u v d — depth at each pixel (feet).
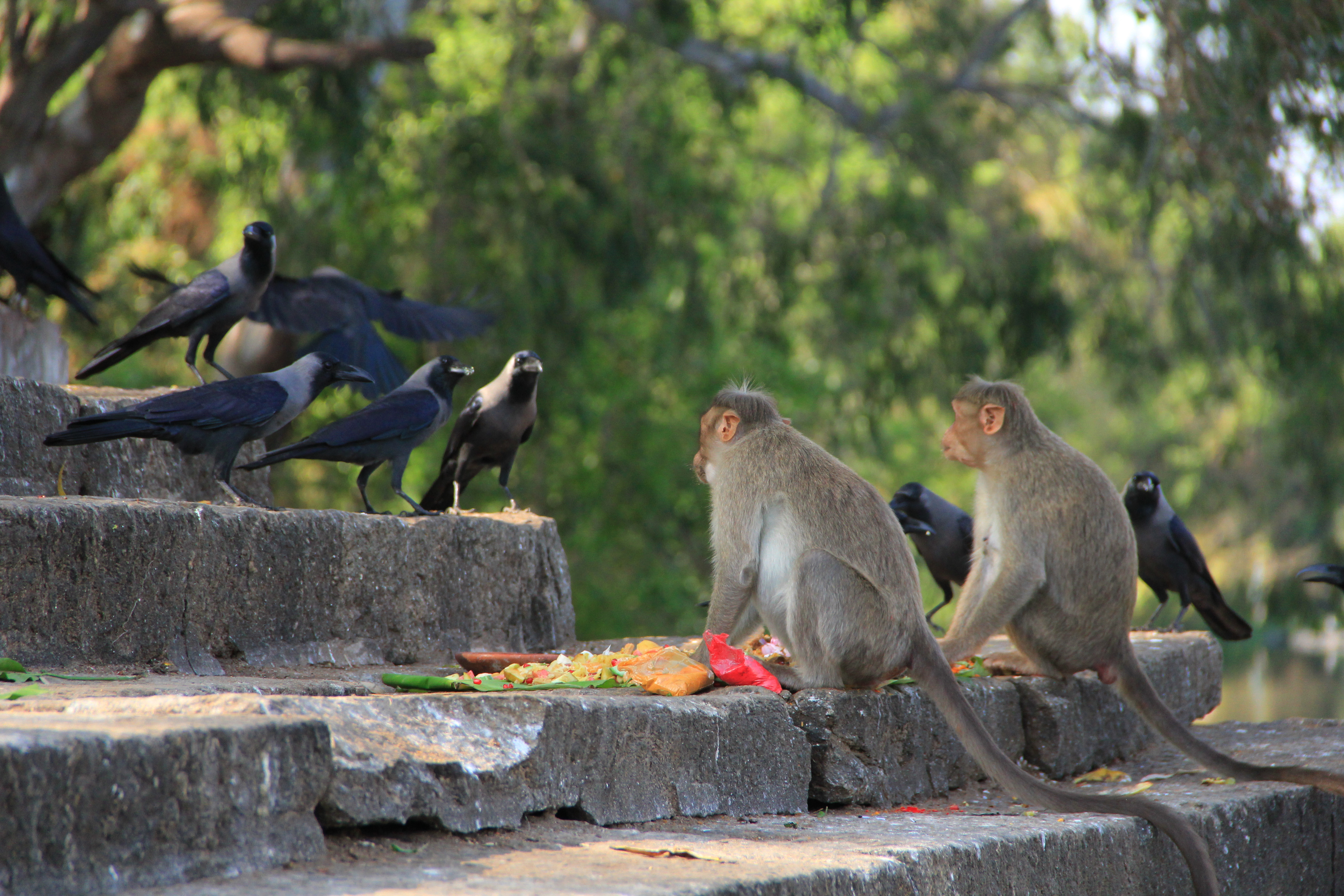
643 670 21.49
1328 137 60.54
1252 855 23.65
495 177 75.87
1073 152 107.34
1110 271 93.86
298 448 26.78
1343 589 30.66
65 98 79.41
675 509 85.05
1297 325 76.95
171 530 23.17
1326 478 83.82
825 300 95.04
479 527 30.09
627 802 18.37
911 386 93.81
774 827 19.06
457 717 16.89
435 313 38.86
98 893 12.01
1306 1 59.00
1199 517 113.50
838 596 22.97
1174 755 31.53
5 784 11.40
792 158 108.78
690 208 83.10
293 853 13.88
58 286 37.58
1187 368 95.30
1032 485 27.94
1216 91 60.03
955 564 34.22
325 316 35.91
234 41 57.77
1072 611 27.84
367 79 68.39
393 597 27.63
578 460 84.23
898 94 100.58
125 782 12.33
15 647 21.06
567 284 79.10
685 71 91.71
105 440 23.98
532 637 31.81
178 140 81.00
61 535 21.66
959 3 102.42
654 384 87.92
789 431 24.62
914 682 24.49
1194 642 35.68
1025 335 88.58
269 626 25.02
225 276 29.94
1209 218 77.46
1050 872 18.85
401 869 13.94
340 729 15.44
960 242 95.61
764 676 22.62
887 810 22.84
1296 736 33.83
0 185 36.83
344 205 76.02
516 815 16.55
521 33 79.30
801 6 88.53
